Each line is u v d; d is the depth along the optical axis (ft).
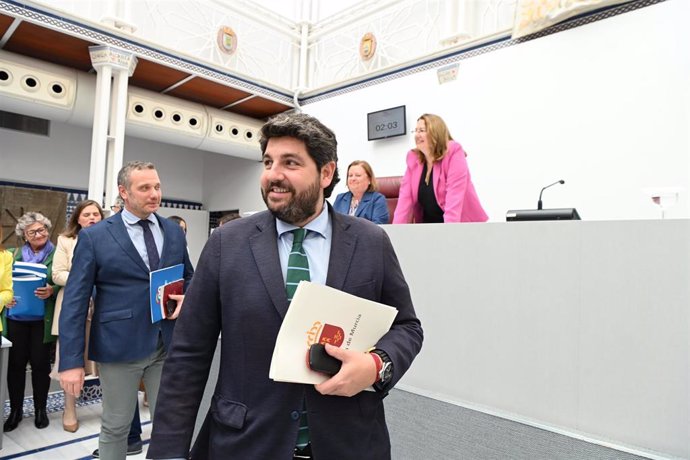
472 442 5.19
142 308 6.46
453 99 14.82
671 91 10.37
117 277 6.43
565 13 11.92
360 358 2.86
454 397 5.49
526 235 4.98
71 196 19.72
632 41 11.02
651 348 4.15
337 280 3.24
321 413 3.04
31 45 14.44
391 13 17.42
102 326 6.34
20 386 9.95
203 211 25.11
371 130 17.15
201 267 3.44
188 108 18.80
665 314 4.09
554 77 12.41
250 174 23.07
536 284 4.89
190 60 16.43
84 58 15.46
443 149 8.02
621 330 4.33
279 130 3.16
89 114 15.81
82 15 13.73
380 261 3.48
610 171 11.28
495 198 13.53
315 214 3.47
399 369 3.12
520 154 13.05
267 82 19.13
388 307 3.14
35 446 8.98
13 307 9.64
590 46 11.73
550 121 12.44
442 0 15.72
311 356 2.76
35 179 18.67
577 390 4.57
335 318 2.92
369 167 10.43
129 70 14.98
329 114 19.02
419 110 15.80
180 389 3.33
